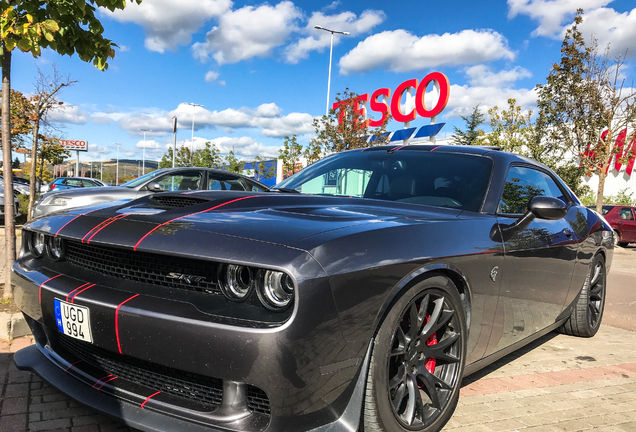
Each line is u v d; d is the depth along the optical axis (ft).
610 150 58.18
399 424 5.85
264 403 5.08
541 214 7.73
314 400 4.98
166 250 5.29
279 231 5.32
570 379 9.47
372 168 9.30
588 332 12.49
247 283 5.09
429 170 8.82
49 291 6.08
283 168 82.02
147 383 5.86
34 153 29.45
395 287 5.51
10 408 6.95
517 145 66.13
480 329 7.36
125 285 5.72
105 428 6.48
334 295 4.89
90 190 23.36
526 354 11.07
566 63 57.11
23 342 9.62
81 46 11.44
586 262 11.24
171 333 4.99
